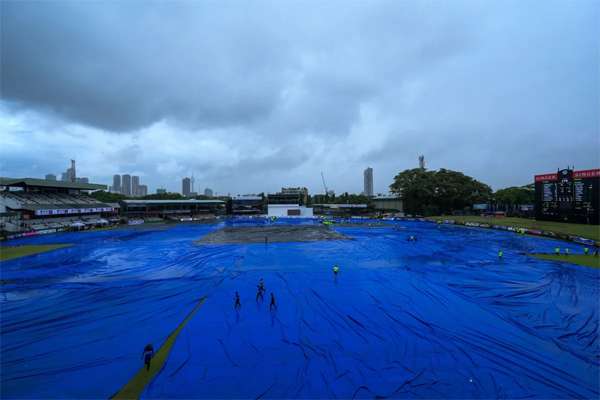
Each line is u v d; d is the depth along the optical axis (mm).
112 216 96438
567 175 59625
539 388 12148
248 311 20328
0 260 38000
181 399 11578
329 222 83000
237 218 105500
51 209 68938
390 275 29344
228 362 14000
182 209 107500
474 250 42438
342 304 21516
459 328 17531
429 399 11500
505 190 116125
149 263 35656
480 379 12688
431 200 106125
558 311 20094
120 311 20672
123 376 13094
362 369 13383
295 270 31578
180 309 20891
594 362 13945
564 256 37531
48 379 12992
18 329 17953
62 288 26047
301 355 14578
